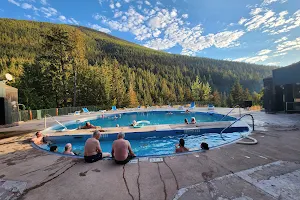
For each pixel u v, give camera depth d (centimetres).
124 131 827
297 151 426
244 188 266
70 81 2619
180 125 919
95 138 433
